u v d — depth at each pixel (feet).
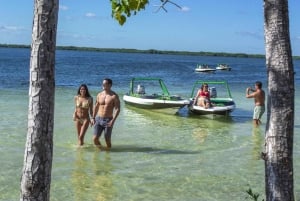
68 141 45.65
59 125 54.19
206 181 33.27
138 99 72.23
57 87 112.37
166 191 30.63
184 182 32.89
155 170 36.01
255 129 57.52
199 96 68.08
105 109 43.04
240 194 30.35
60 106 71.92
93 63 327.26
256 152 43.65
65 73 189.57
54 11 11.68
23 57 373.20
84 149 42.57
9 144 43.50
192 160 39.81
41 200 12.09
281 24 14.37
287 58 14.46
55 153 40.57
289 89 14.57
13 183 31.50
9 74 152.05
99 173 34.68
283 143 14.75
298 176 34.81
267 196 15.11
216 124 61.11
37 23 11.59
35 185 11.97
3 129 50.93
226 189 31.37
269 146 14.96
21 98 81.25
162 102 68.39
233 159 40.50
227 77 207.51
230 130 56.54
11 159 37.88
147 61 441.27
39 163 11.95
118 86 126.62
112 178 33.45
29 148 11.93
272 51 14.55
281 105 14.62
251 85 146.72
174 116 67.46
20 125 53.78
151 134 51.98
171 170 36.14
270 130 14.89
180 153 42.47
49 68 11.78
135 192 30.35
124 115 66.64
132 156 40.65
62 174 34.01
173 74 218.18
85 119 43.37
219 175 34.94
